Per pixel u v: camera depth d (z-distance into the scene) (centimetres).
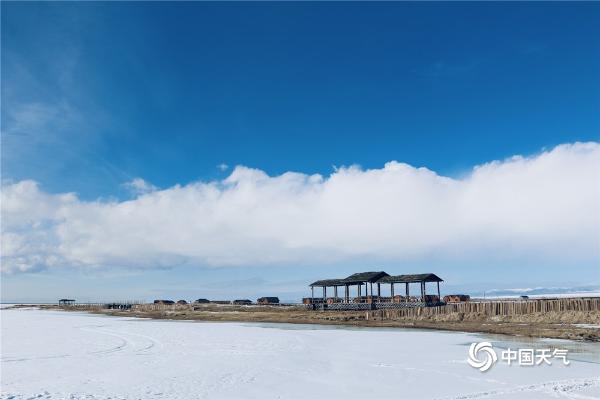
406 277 7431
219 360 3033
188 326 6419
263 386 2227
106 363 2914
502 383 2275
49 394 2044
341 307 7938
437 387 2198
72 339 4516
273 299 11488
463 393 2073
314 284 8425
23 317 9788
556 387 2172
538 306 5594
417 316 6531
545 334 4400
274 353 3372
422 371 2609
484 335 4606
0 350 3625
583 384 2236
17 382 2308
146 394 2050
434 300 7475
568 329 4544
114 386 2209
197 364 2867
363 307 7688
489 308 6000
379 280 7662
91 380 2355
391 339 4309
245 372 2583
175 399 1966
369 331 5241
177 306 11600
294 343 4019
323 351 3472
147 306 12406
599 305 5188
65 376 2469
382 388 2186
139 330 5653
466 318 6022
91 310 14188
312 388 2189
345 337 4528
